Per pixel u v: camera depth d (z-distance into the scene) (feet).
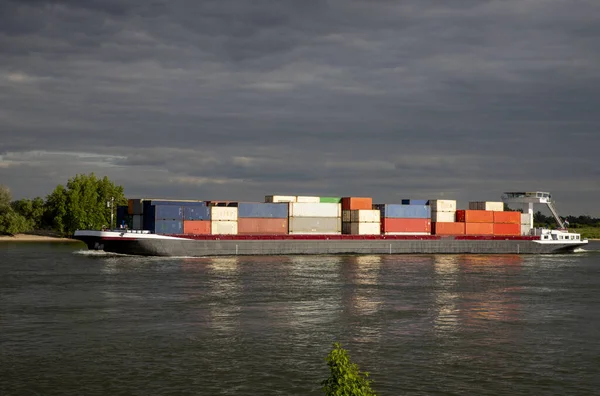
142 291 187.32
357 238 336.49
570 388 97.45
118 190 560.61
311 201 335.06
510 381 100.42
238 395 93.35
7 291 186.70
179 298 174.70
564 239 394.32
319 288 197.98
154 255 297.12
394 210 345.92
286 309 158.92
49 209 568.41
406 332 133.28
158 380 99.50
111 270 244.83
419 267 274.98
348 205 341.62
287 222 324.19
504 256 359.66
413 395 93.91
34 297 175.32
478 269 272.31
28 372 102.99
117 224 323.98
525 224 395.96
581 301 177.27
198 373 103.04
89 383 97.91
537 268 283.18
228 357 112.27
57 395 92.84
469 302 173.58
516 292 195.21
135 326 136.67
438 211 357.20
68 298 173.78
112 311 154.20
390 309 160.66
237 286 200.13
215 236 306.76
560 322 145.18
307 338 127.03
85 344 120.37
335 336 128.98
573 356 114.73
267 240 317.63
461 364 109.19
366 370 105.60
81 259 295.89
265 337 127.34
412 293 189.78
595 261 332.19
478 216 365.61
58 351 115.34
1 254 348.59
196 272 238.89
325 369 105.60
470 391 95.71
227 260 289.74
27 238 586.45
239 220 313.73
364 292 190.60
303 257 313.73
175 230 299.58
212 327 136.26
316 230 330.13
